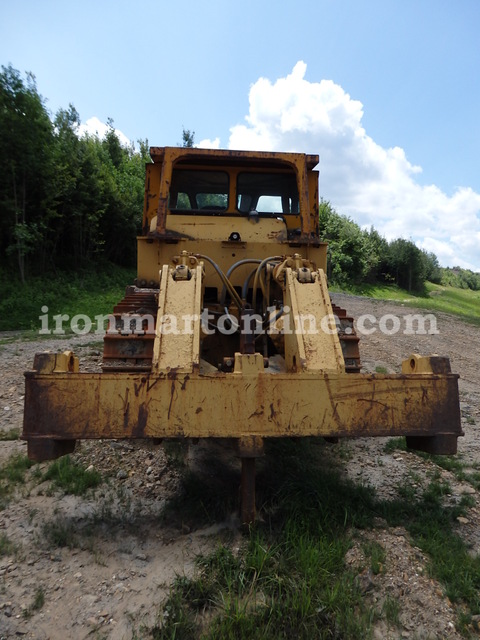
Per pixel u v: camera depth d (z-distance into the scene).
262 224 4.89
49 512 3.17
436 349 10.35
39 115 18.67
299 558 2.52
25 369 7.03
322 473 3.70
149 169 5.23
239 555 2.62
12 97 18.09
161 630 2.11
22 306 15.56
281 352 3.74
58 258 22.64
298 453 4.18
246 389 2.73
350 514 3.01
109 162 30.94
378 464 4.12
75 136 25.36
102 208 25.30
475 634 2.11
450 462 4.18
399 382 2.84
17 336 11.02
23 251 17.83
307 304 3.33
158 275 4.65
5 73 17.89
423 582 2.43
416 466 4.09
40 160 18.98
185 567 2.57
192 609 2.26
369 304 19.78
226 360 3.32
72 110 26.55
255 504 3.11
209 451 4.24
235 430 2.71
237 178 5.20
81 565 2.61
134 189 29.00
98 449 4.18
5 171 17.91
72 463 3.88
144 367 3.71
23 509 3.20
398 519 3.06
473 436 5.00
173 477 3.72
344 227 36.41
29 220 19.45
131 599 2.34
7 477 3.66
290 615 2.16
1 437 4.47
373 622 2.17
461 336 12.65
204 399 2.71
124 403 2.69
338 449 4.42
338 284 34.09
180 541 2.85
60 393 2.69
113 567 2.60
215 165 5.16
